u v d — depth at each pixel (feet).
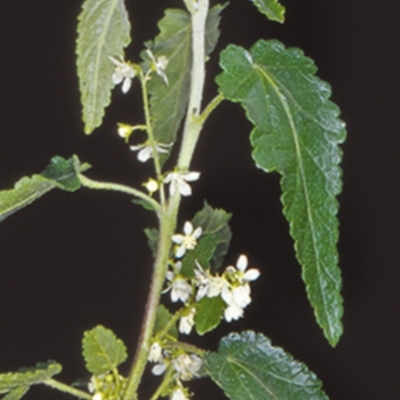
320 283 1.62
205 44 1.83
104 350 1.77
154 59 1.74
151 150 1.75
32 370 1.79
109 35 1.75
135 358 1.76
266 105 1.63
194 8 1.71
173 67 1.83
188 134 1.73
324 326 1.62
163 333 1.76
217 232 1.89
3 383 1.71
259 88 1.63
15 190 1.68
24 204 1.71
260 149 1.62
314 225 1.62
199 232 1.76
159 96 1.84
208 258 1.76
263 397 1.70
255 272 1.72
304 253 1.62
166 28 1.82
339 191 1.63
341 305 1.63
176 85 1.84
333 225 1.63
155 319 1.82
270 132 1.62
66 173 1.70
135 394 1.77
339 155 1.63
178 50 1.83
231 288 1.72
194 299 1.76
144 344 1.76
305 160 1.62
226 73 1.63
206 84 2.12
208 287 1.72
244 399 1.70
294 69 1.64
